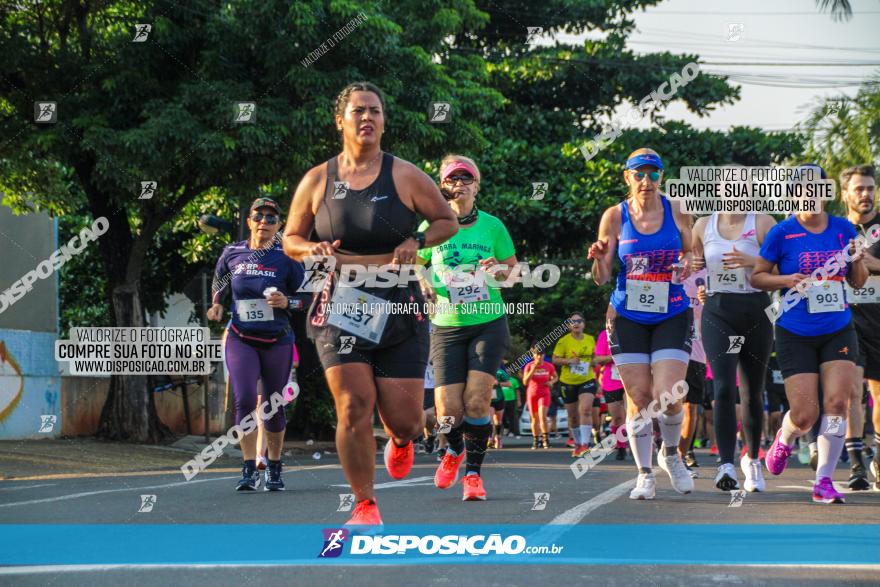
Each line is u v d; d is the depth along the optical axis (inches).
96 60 581.3
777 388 548.4
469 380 272.7
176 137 554.9
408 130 626.8
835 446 261.7
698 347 386.0
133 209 636.1
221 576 154.1
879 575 152.3
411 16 669.3
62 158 568.7
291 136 586.9
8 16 575.8
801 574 152.9
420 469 414.9
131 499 273.7
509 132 1082.7
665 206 265.0
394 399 177.5
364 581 148.7
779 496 278.8
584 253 1058.7
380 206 176.1
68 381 655.8
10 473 410.3
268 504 259.0
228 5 586.6
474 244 277.0
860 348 307.1
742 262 273.0
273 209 312.2
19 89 570.3
